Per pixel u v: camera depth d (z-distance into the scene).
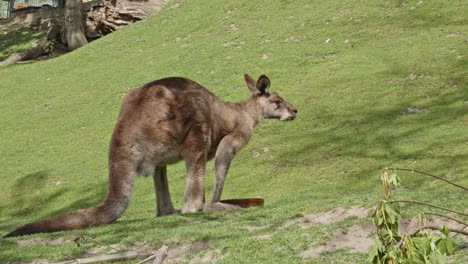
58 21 80.06
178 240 20.23
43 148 46.91
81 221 22.53
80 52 67.75
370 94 40.38
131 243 20.42
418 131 34.34
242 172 36.03
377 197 22.55
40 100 57.31
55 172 42.53
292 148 36.69
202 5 68.31
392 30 49.53
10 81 64.19
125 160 23.00
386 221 10.12
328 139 36.44
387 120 36.59
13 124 52.78
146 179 38.34
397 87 40.28
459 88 38.09
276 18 59.28
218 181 25.70
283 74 48.00
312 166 34.25
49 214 37.34
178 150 23.78
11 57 76.19
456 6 50.25
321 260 17.17
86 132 48.16
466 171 29.23
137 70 58.09
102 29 77.75
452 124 34.25
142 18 77.06
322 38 51.84
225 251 18.81
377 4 54.78
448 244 9.62
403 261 9.62
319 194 30.11
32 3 92.25
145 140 23.16
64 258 19.62
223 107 25.66
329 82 43.88
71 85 59.41
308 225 20.19
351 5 56.41
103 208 22.83
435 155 31.48
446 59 42.09
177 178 37.72
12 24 86.44
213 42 58.56
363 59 45.91
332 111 39.78
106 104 52.47
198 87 24.53
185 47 59.78
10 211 39.09
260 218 22.55
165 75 54.50
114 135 23.28
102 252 19.97
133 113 23.39
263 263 17.53
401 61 43.69
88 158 43.78
